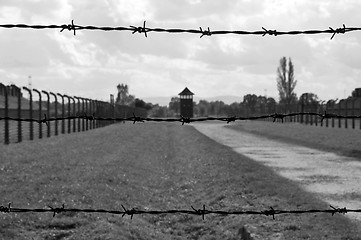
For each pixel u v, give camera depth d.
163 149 33.31
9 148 23.88
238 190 16.19
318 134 44.50
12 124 32.62
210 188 17.27
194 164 24.67
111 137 39.22
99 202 13.41
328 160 26.89
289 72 102.50
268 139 47.09
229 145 39.12
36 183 14.98
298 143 39.94
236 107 131.62
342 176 20.27
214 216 13.41
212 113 159.25
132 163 22.81
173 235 12.21
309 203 13.83
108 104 66.69
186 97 128.62
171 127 75.12
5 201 12.33
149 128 64.25
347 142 34.50
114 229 10.95
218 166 22.84
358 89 68.06
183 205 15.12
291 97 101.75
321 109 58.34
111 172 18.69
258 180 17.98
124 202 14.17
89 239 10.27
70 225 11.17
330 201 14.66
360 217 12.35
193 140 43.41
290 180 18.98
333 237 10.45
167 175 21.30
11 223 10.70
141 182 18.20
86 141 32.91
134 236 11.04
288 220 11.98
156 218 13.52
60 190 14.16
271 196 15.05
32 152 23.09
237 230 11.87
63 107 37.88
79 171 18.20
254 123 90.75
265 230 11.25
